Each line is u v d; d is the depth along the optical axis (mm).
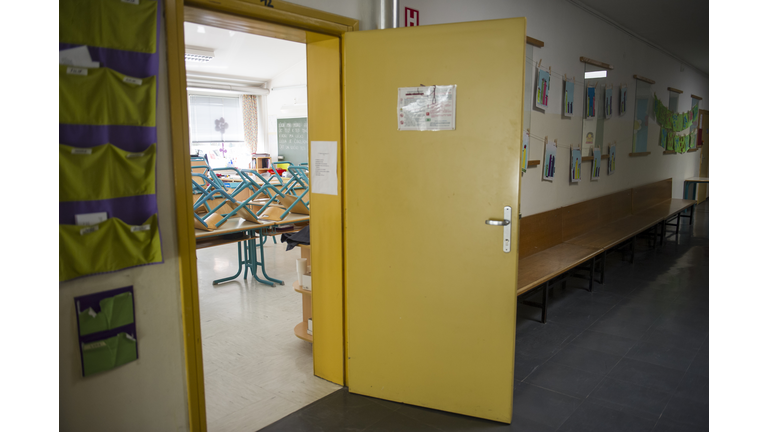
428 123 2518
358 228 2730
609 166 6559
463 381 2633
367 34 2562
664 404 2707
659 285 5074
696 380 2984
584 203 5648
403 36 2504
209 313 4344
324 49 2764
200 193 5105
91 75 1719
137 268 1963
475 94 2422
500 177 2426
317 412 2699
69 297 1771
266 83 13008
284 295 4867
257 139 13352
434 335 2658
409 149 2574
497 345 2535
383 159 2631
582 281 5250
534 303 4047
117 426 1972
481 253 2506
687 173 10719
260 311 4395
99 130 1767
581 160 5660
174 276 2096
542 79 4594
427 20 3324
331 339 3016
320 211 2934
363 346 2824
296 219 5195
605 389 2889
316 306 3062
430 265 2611
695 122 10844
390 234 2668
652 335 3713
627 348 3479
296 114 12102
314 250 3008
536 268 4066
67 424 1819
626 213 7020
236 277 5430
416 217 2607
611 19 6043
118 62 1793
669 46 7973
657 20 6145
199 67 10836
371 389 2852
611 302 4523
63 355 1782
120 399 1972
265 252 6914
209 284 5273
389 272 2699
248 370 3230
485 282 2518
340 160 2793
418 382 2732
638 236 7812
